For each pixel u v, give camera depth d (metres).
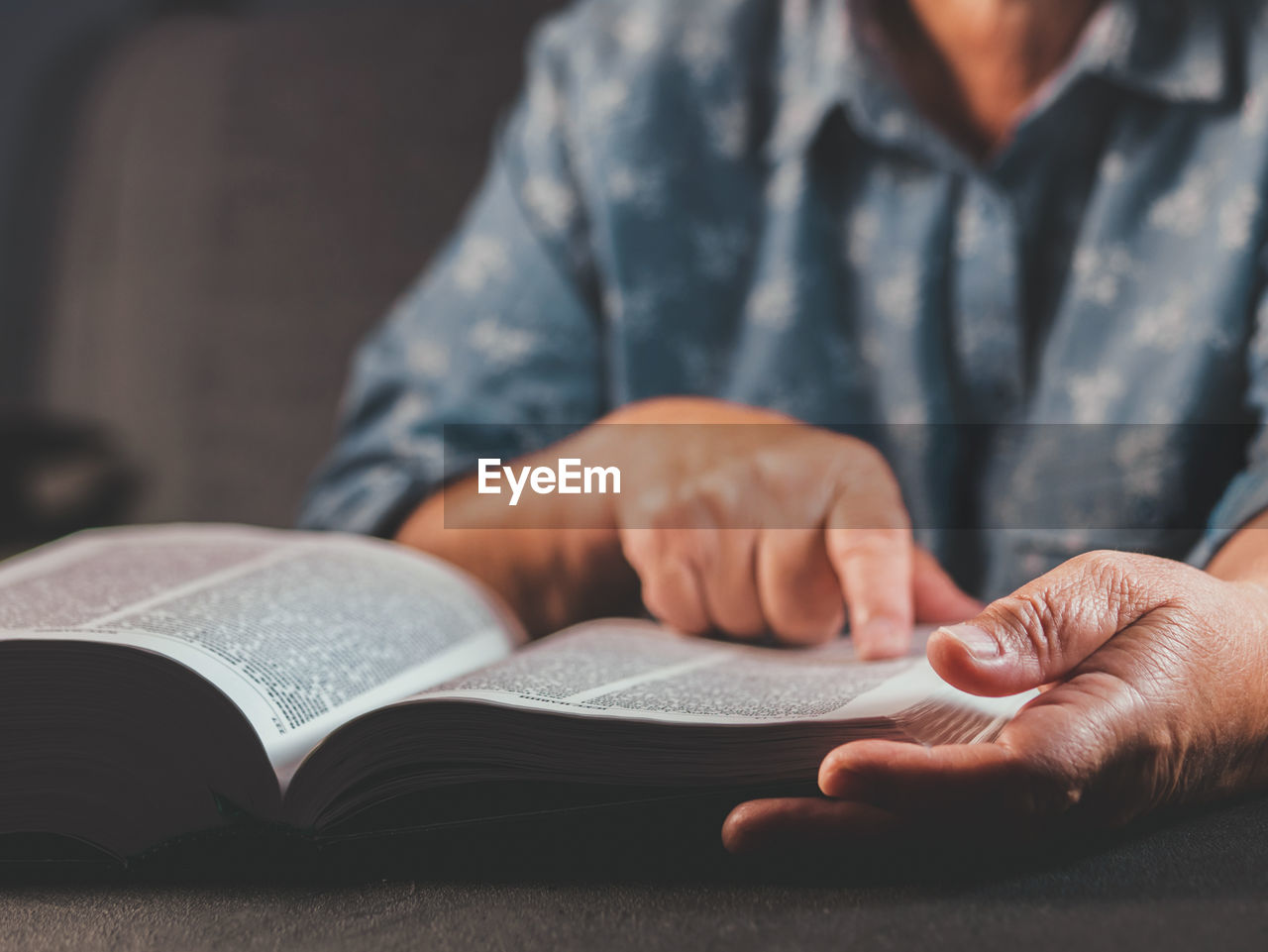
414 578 0.54
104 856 0.42
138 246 1.29
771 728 0.40
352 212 1.26
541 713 0.41
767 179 0.84
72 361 1.30
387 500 0.69
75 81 1.37
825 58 0.82
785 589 0.52
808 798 0.40
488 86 1.27
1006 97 0.78
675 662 0.47
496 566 0.62
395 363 0.84
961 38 0.77
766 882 0.40
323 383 1.25
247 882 0.41
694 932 0.38
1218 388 0.67
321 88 1.29
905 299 0.76
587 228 0.86
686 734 0.40
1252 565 0.47
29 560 0.54
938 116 0.80
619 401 0.83
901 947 0.37
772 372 0.80
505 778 0.41
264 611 0.48
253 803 0.42
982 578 0.73
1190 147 0.72
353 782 0.41
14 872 0.42
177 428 1.26
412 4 1.45
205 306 1.27
